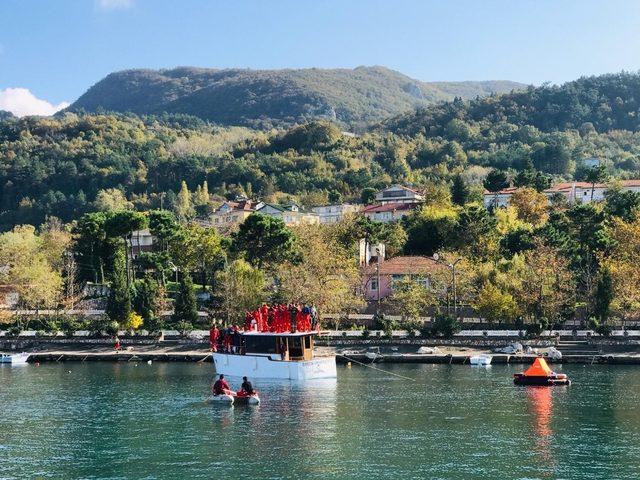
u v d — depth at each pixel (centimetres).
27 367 12231
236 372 10650
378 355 12119
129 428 7512
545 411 8012
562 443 6762
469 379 10188
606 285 13000
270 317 11119
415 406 8356
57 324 14762
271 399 8906
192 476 5959
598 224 16438
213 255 17338
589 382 9794
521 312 13312
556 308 13150
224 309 14138
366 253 16950
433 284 14538
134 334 14100
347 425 7500
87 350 13512
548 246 14425
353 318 14550
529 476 5875
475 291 14125
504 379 10144
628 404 8331
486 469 6044
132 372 11412
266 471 6050
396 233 18750
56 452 6675
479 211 17450
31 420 7919
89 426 7631
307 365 10244
